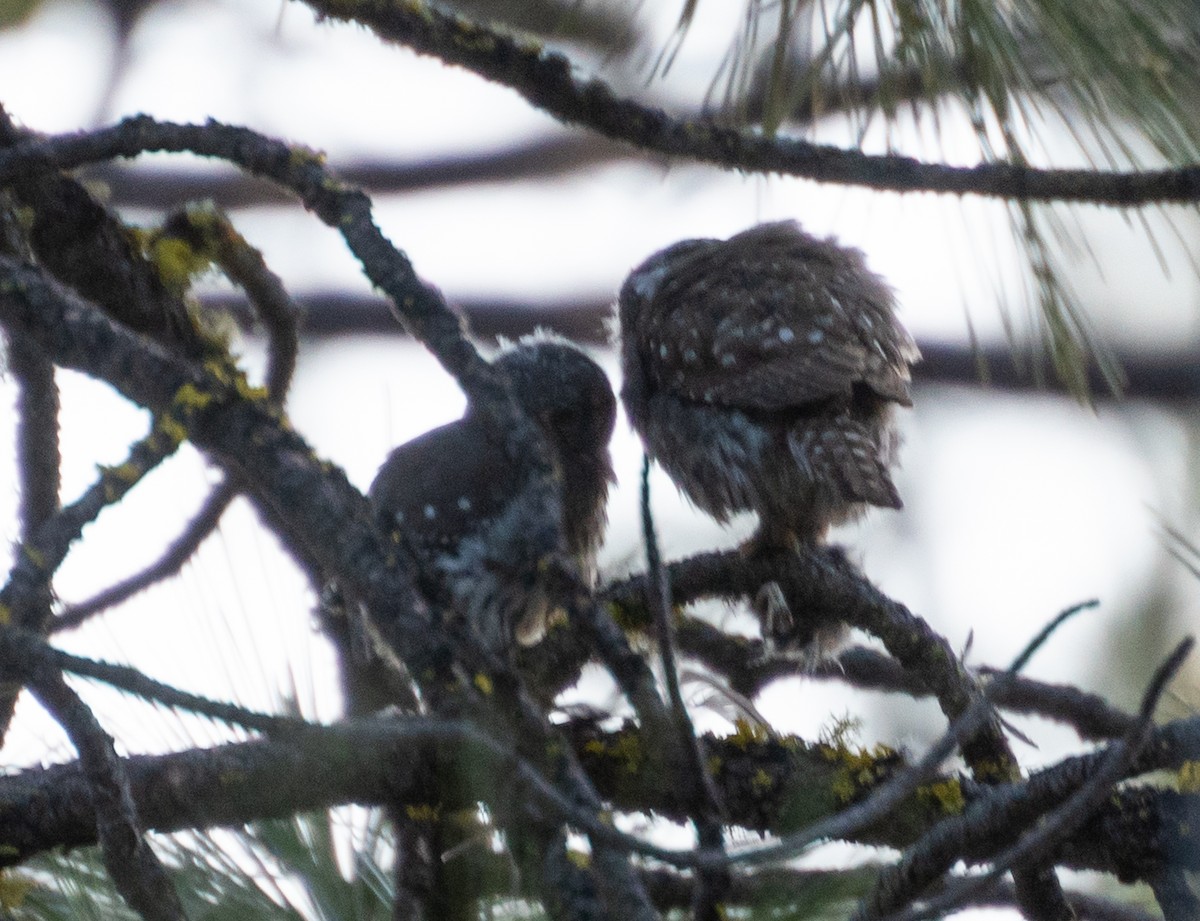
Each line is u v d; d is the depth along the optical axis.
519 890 5.86
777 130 7.32
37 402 7.28
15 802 6.26
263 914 6.19
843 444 9.68
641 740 6.93
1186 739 6.64
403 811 6.25
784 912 6.52
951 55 7.18
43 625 5.78
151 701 5.72
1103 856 6.64
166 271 8.25
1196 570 6.96
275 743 6.34
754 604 9.14
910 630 8.27
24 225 7.63
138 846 5.36
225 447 5.90
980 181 7.36
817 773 7.00
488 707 5.32
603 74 7.55
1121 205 7.39
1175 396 13.09
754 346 10.22
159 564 8.23
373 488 9.83
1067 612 5.00
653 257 12.07
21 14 15.09
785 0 7.16
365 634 8.15
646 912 4.86
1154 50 7.00
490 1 9.52
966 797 6.98
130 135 6.34
